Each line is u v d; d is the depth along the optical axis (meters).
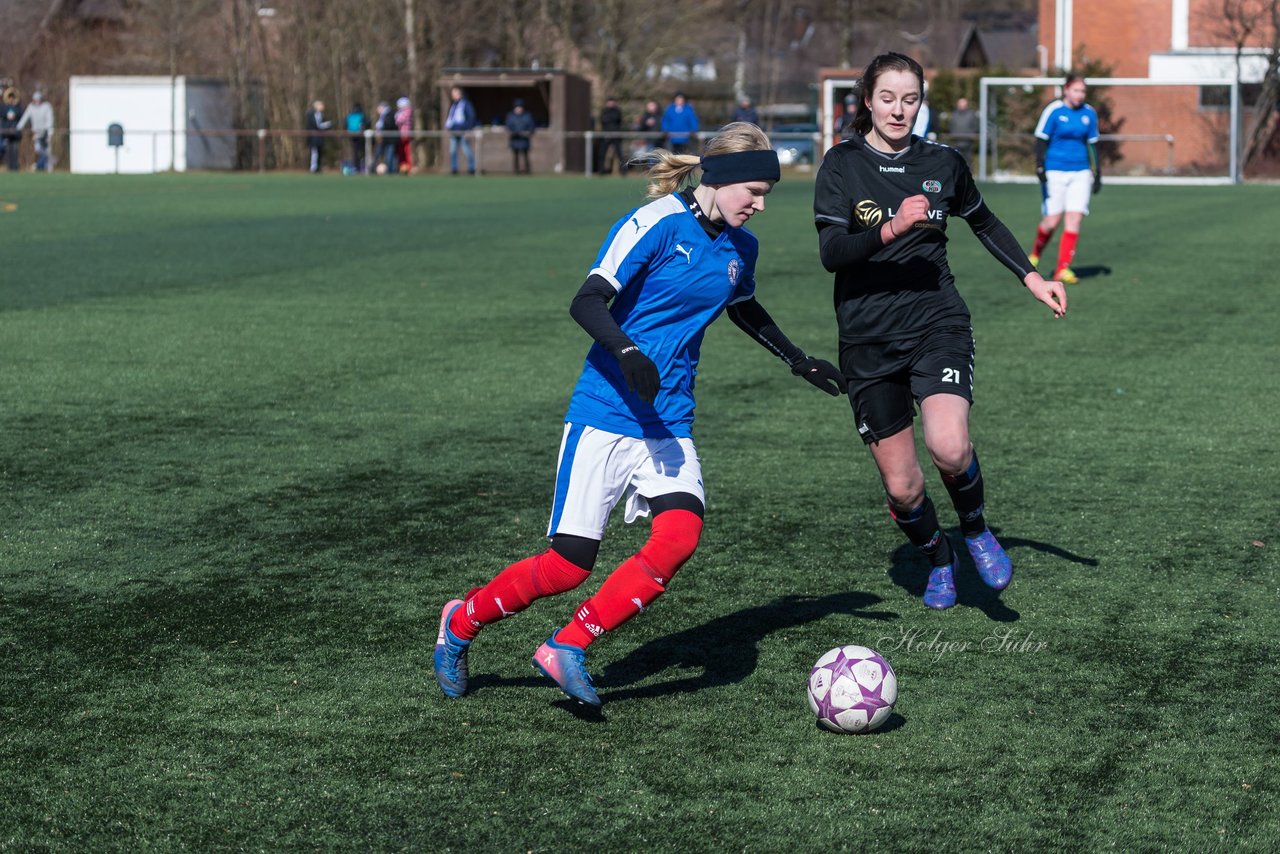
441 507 9.77
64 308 18.89
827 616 7.63
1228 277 22.08
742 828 5.30
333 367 14.84
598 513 6.23
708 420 12.56
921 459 11.19
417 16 73.88
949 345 7.36
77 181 53.84
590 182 53.50
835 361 15.38
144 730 6.17
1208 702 6.46
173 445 11.54
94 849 5.17
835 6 95.88
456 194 44.81
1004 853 5.12
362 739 6.08
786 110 97.25
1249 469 10.74
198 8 72.50
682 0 77.88
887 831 5.28
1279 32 56.31
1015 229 30.17
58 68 73.25
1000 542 8.98
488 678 6.79
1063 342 16.48
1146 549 8.80
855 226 7.39
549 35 78.00
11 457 11.12
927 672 6.83
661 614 7.66
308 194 44.69
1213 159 57.84
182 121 65.94
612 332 5.89
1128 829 5.30
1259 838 5.23
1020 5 135.50
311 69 71.81
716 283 6.21
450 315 18.41
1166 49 61.72
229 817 5.39
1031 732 6.15
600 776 5.73
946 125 60.34
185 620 7.57
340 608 7.77
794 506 9.79
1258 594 7.96
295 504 9.84
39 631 7.40
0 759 5.88
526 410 12.87
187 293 20.42
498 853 5.12
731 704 6.46
